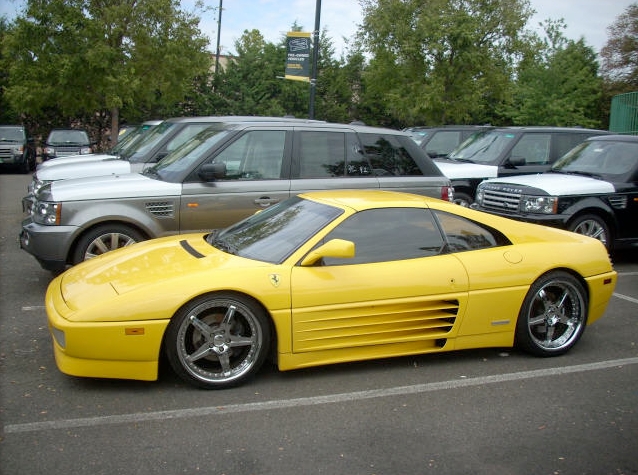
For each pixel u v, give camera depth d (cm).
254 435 357
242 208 679
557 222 820
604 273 514
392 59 2111
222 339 415
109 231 644
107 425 365
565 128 1171
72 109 2331
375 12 2111
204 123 946
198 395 409
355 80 3406
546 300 498
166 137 934
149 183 659
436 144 1452
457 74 2059
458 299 461
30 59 2148
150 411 384
